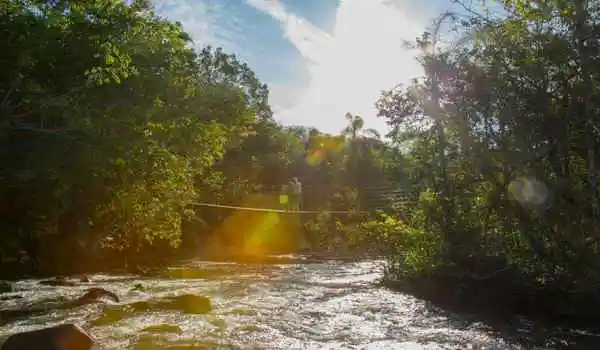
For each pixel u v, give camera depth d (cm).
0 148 1420
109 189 1833
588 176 1193
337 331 1039
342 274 2416
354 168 5906
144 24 1764
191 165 2445
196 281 2055
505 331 1039
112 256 2755
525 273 1262
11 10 1365
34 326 1048
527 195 1240
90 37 1381
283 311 1286
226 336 966
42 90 1322
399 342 940
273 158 5712
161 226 2361
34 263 2239
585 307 1127
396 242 1844
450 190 1519
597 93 1156
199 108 2258
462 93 1400
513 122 1269
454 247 1465
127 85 1584
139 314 1169
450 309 1322
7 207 1891
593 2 1159
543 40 1210
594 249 1139
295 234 4769
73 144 1420
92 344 859
